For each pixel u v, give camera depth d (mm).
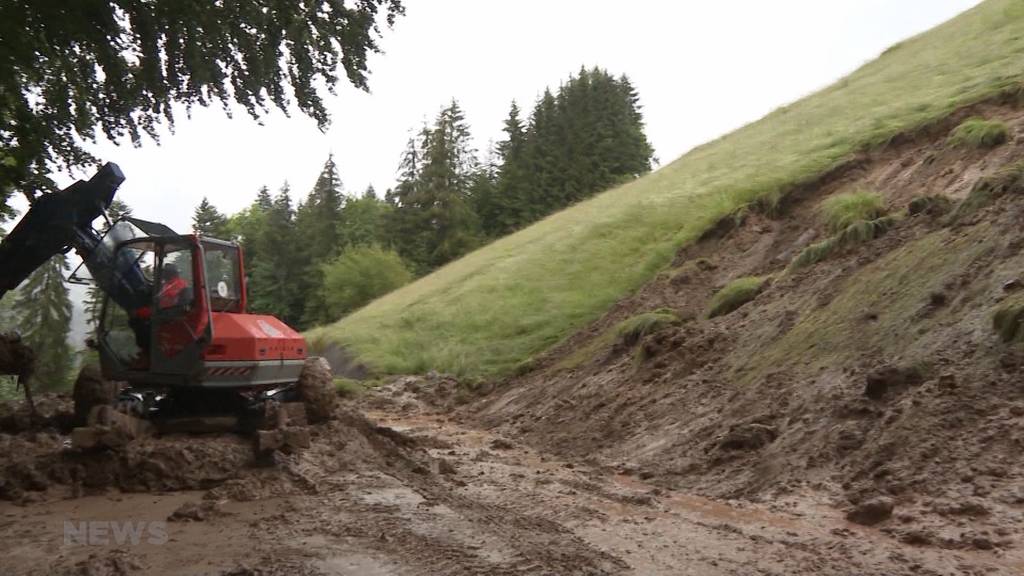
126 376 9961
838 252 13547
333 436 10500
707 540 6688
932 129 17922
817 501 7547
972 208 11109
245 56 11156
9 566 6125
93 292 10602
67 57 11188
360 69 11898
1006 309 8289
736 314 13836
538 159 68250
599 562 6086
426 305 27516
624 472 10180
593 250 24922
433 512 7742
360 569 5949
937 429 7629
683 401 11828
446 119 66750
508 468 10617
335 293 50594
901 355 9227
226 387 9750
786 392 10180
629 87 78750
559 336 20781
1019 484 6559
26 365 11461
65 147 12078
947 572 5504
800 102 31047
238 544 6648
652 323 15469
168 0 10383
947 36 27188
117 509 7879
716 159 27766
